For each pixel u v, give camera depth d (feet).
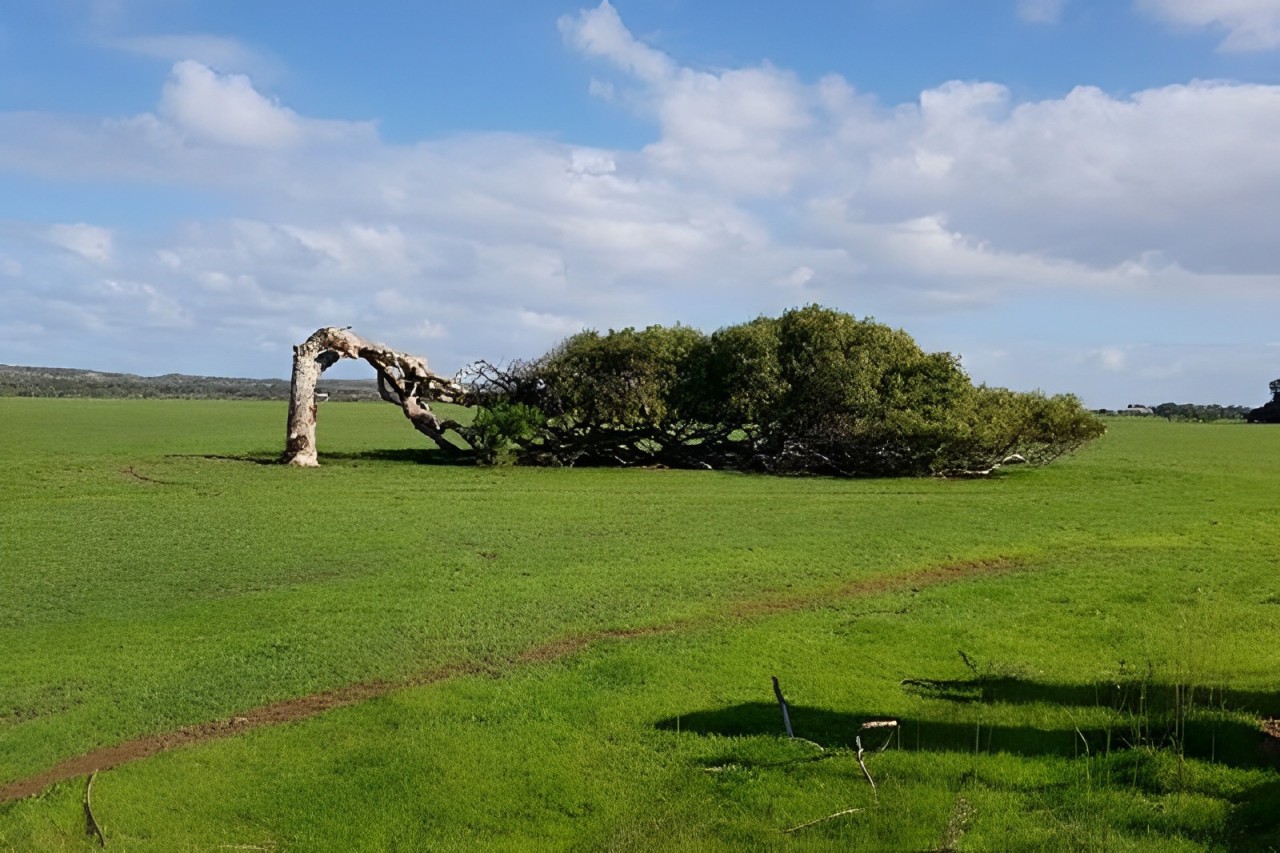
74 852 23.93
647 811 25.88
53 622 44.73
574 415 127.95
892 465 115.44
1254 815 23.57
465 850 24.08
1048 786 26.13
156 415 236.43
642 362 127.65
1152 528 73.10
